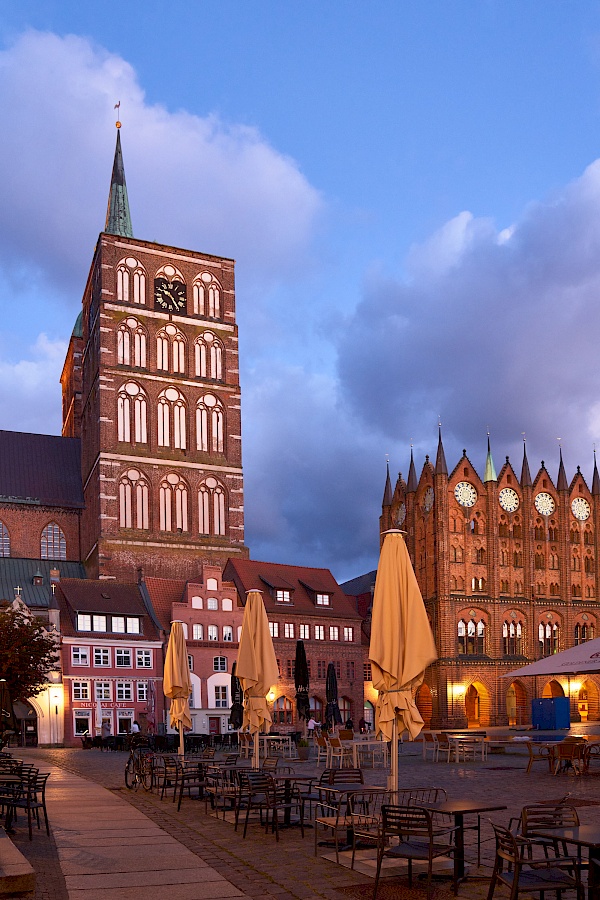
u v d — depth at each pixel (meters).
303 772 35.06
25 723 80.88
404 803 20.91
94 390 106.00
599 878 11.48
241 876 14.82
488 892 12.88
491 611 105.38
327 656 99.81
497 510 108.38
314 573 106.62
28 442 113.25
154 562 100.81
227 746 65.44
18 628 61.00
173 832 19.62
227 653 90.31
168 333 108.88
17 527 105.62
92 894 13.23
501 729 63.03
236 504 107.50
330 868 15.49
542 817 13.48
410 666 17.11
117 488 100.88
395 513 116.50
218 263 113.81
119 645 84.56
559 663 39.59
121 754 57.75
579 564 112.75
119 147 127.44
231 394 110.56
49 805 24.56
